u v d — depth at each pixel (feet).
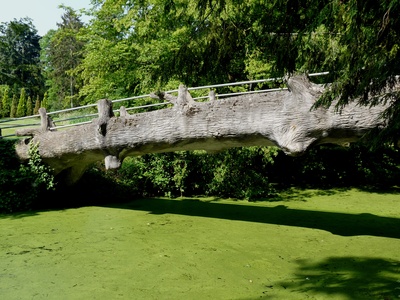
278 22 10.75
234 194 34.55
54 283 15.17
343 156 43.19
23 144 28.71
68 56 120.26
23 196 28.35
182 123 21.36
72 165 28.45
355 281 15.19
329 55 10.84
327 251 19.11
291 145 18.24
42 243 20.35
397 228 23.76
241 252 18.94
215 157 34.24
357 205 31.60
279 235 22.00
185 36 33.14
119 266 17.02
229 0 13.26
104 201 32.07
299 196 35.83
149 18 36.22
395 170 44.32
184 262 17.53
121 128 23.54
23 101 110.22
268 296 13.88
